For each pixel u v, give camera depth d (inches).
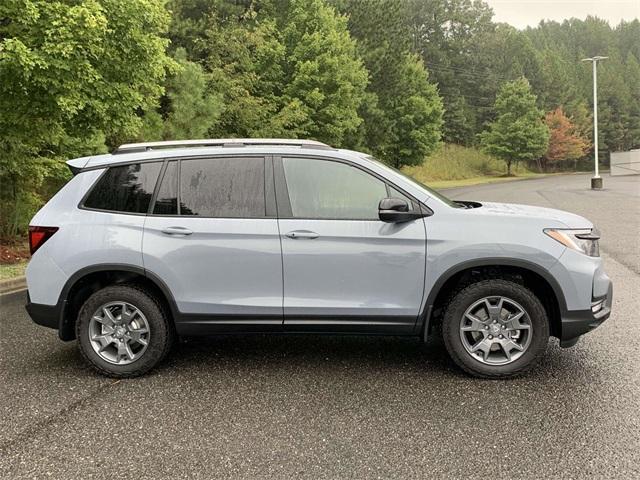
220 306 177.6
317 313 175.9
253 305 176.9
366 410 154.7
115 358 183.6
